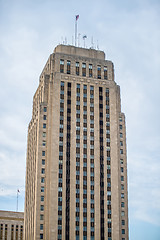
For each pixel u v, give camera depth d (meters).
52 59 174.75
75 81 171.25
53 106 165.25
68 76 171.25
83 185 158.12
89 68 176.62
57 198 154.00
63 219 152.00
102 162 163.25
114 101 173.50
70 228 151.75
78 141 163.25
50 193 153.88
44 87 171.62
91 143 164.38
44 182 158.25
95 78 175.12
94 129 166.62
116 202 159.75
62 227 151.00
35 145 170.00
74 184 157.38
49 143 161.88
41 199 155.88
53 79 169.75
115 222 157.12
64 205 153.75
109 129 168.75
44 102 169.00
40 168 159.50
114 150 166.38
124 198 165.12
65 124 164.12
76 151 161.75
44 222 153.00
